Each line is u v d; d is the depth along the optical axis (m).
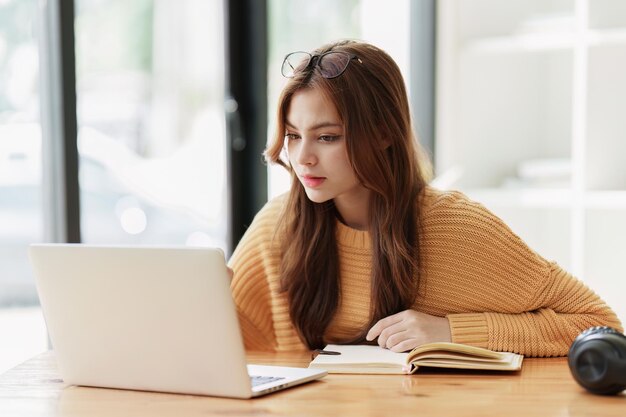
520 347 1.72
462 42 3.51
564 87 3.59
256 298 2.04
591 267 3.14
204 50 3.04
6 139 2.49
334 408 1.35
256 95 3.11
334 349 1.75
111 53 2.73
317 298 1.90
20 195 2.49
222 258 1.37
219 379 1.42
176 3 2.95
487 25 3.50
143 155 2.86
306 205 1.88
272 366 1.63
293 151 1.77
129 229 2.85
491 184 3.59
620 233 3.15
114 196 2.78
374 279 1.82
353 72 1.71
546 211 3.56
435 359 1.59
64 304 1.51
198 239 3.07
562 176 3.28
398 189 1.80
